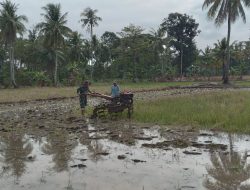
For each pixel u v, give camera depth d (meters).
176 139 11.92
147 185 7.36
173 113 16.75
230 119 14.39
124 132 13.58
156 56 89.81
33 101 30.86
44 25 65.44
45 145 11.48
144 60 89.00
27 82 76.19
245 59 93.19
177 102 20.50
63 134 13.45
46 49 78.50
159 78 84.12
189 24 99.19
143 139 12.13
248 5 48.25
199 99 21.70
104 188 7.22
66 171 8.45
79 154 10.13
